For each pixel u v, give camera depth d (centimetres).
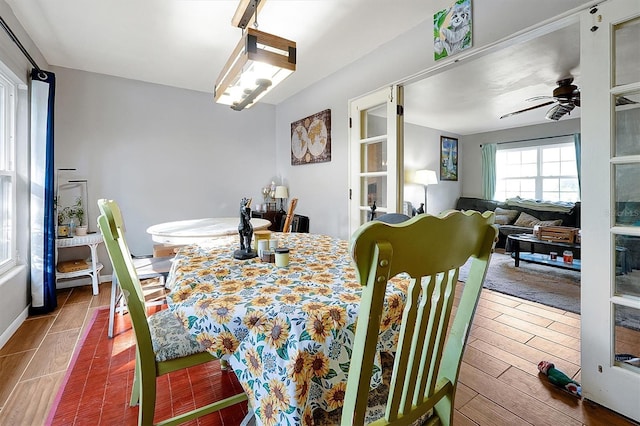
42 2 217
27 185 260
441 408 88
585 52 153
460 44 213
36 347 205
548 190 569
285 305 87
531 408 147
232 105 243
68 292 319
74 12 229
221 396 158
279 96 436
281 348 78
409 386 71
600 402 148
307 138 393
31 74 260
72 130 333
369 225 50
